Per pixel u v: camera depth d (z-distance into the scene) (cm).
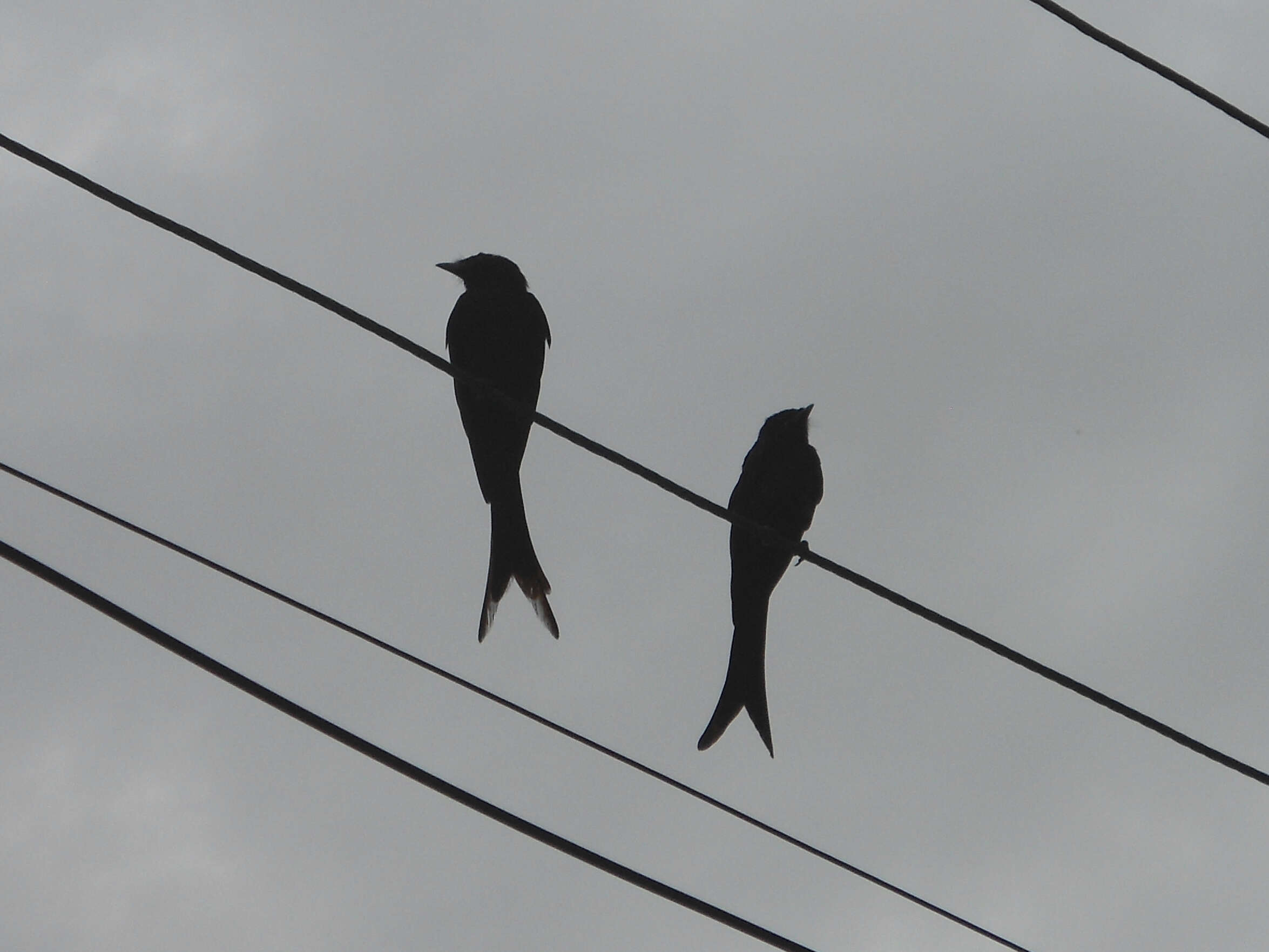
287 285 772
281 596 727
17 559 654
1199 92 803
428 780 705
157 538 715
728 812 765
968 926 805
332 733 691
